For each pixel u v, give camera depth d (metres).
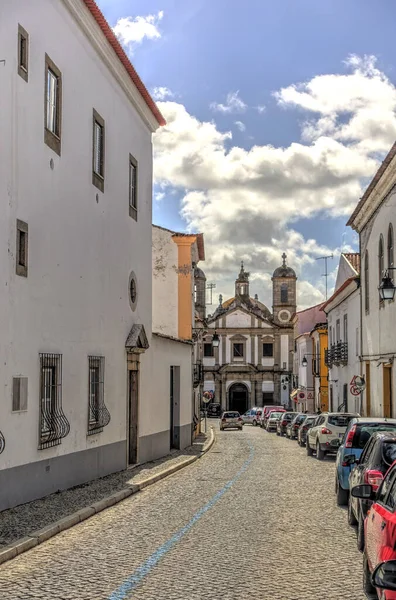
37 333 14.31
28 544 10.17
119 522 12.44
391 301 28.47
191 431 33.50
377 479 9.34
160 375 25.94
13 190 13.26
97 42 18.14
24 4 13.77
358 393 34.38
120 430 20.42
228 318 89.12
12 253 13.18
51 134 15.27
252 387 88.06
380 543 5.97
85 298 17.47
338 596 7.62
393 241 28.12
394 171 26.50
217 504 14.70
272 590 7.88
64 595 7.66
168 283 36.69
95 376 18.45
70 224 16.45
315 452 28.20
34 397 14.09
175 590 7.89
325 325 56.72
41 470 14.45
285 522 12.49
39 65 14.55
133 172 22.94
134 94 21.97
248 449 32.56
